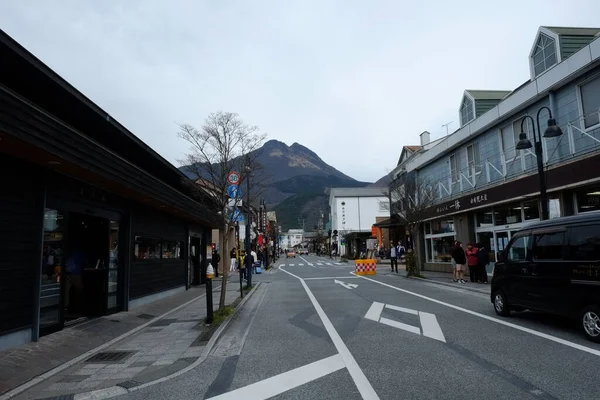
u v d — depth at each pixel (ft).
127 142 39.40
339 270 109.40
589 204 44.37
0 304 23.18
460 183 73.46
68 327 30.37
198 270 72.02
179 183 57.93
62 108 31.35
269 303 46.52
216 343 27.50
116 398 17.75
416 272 75.66
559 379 17.92
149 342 28.45
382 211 250.98
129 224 40.11
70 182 30.07
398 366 20.62
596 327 23.90
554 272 27.30
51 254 28.32
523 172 54.39
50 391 18.81
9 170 24.07
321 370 20.44
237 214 41.81
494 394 16.39
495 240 63.67
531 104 53.62
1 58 24.20
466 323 31.01
